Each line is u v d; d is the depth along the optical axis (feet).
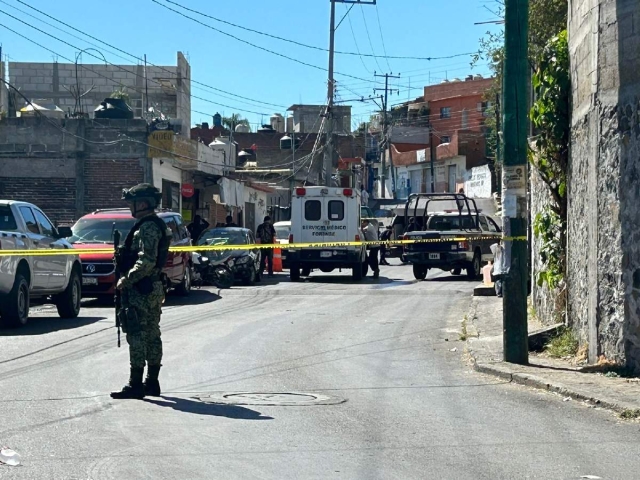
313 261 94.22
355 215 96.48
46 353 38.73
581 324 37.88
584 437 23.71
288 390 30.45
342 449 22.08
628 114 32.32
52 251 45.24
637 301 31.94
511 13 35.83
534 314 52.95
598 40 34.58
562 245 43.29
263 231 102.42
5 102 123.34
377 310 60.85
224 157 143.02
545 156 44.88
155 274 28.55
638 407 26.50
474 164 201.36
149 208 28.66
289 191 187.52
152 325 28.63
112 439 22.74
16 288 47.09
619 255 32.94
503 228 36.24
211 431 23.88
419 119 242.99
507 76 35.94
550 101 42.50
